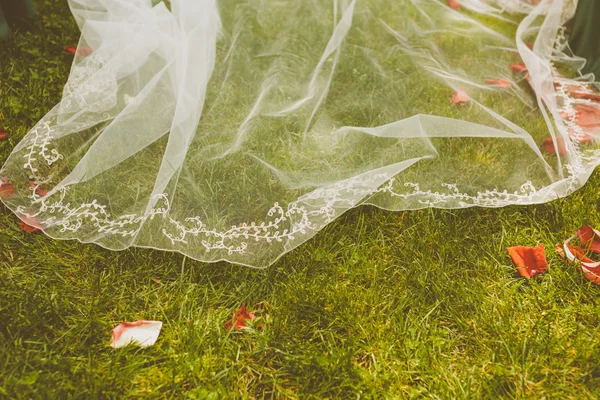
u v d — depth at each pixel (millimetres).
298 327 1905
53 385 1688
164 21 2525
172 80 2418
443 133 2439
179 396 1713
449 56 3086
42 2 3430
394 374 1773
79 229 2090
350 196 2195
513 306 1984
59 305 1919
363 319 1932
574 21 3000
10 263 2059
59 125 2355
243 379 1777
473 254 2137
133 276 2037
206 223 2137
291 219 2139
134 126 2318
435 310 1964
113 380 1719
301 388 1741
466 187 2299
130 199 2188
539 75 2764
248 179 2287
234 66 2859
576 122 2582
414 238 2166
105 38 2518
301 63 2930
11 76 2822
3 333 1835
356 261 2104
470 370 1787
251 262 2045
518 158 2424
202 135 2469
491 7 3451
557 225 2227
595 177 2408
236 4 3240
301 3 3312
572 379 1772
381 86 2822
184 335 1862
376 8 3334
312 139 2482
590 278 2023
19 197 2156
